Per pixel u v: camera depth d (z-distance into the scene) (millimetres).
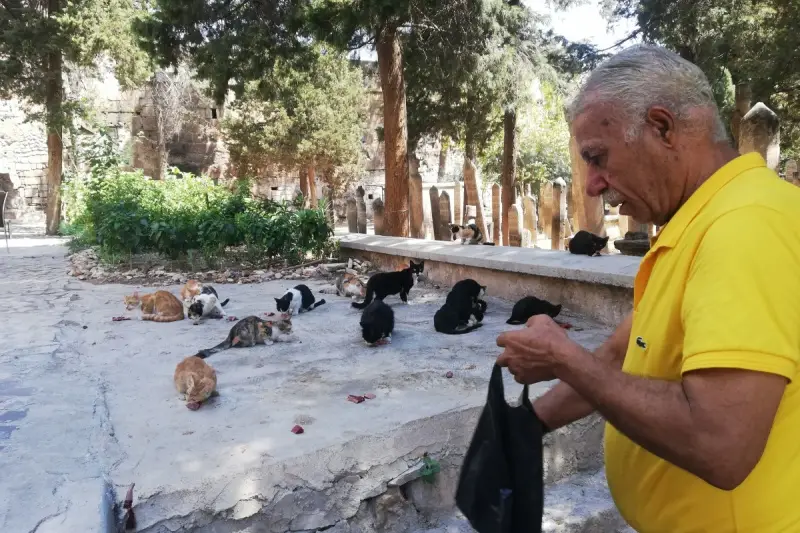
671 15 15703
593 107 1674
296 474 3162
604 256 6816
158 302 6750
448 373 4527
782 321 1345
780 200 1478
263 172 30344
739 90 17516
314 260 11172
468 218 13539
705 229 1539
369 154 33312
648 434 1443
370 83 32125
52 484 2842
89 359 5145
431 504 3588
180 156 31391
